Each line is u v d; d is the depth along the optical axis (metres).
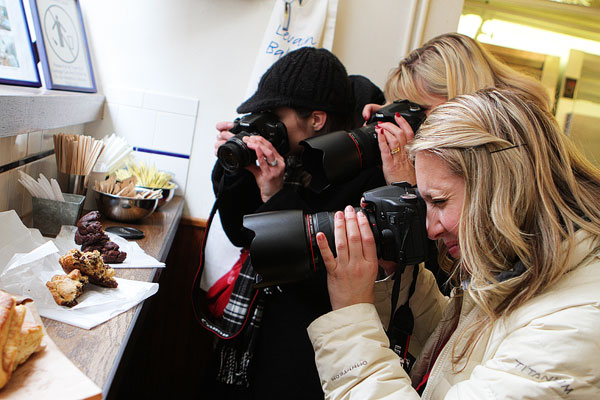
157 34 1.95
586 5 2.24
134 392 2.06
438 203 0.85
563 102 2.39
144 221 1.59
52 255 1.01
